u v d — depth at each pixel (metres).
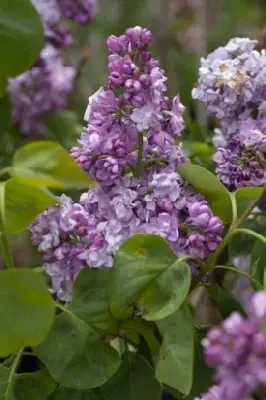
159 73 0.79
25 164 0.73
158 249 0.78
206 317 1.15
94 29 2.12
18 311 0.74
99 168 0.80
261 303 0.59
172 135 0.82
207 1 1.83
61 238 0.79
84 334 0.79
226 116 0.92
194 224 0.80
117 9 2.14
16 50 0.81
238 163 0.88
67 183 0.74
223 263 0.98
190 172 0.81
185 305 0.78
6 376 0.80
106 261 0.78
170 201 0.80
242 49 0.94
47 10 1.28
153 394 0.82
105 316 0.79
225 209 0.84
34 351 0.78
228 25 1.91
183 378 0.75
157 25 1.85
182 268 0.77
